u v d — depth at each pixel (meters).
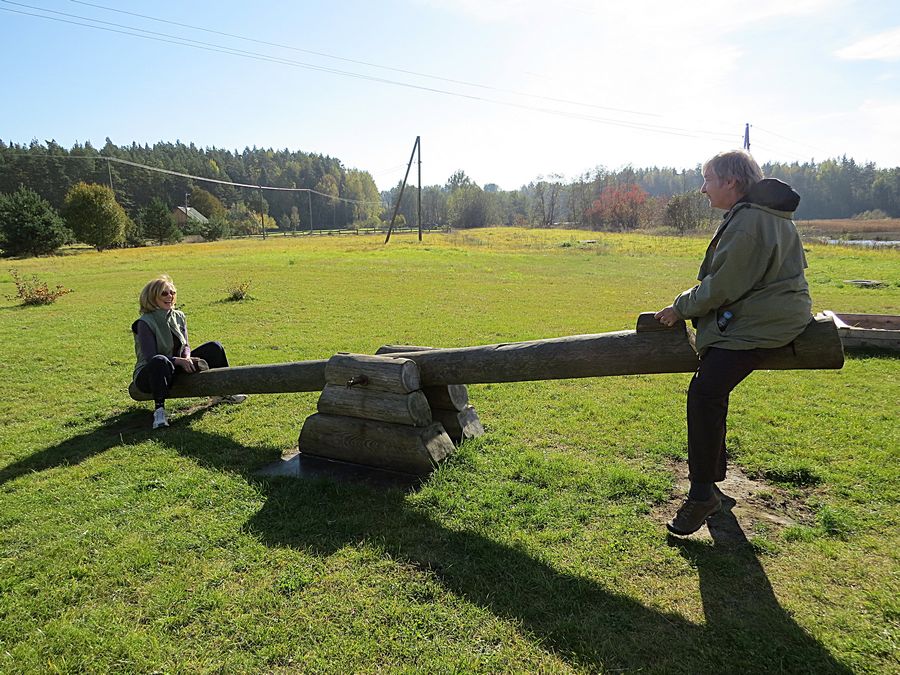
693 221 61.06
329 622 2.50
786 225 2.67
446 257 28.00
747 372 2.81
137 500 3.73
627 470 3.94
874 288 14.98
